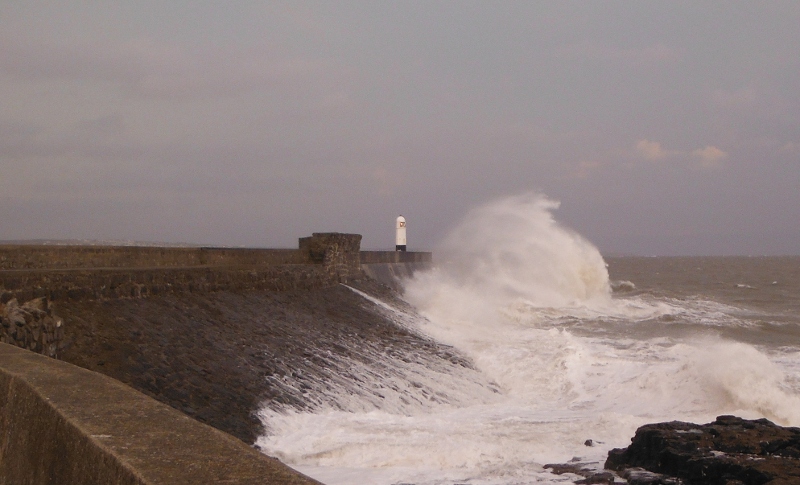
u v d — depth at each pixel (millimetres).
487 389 12750
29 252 11102
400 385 11852
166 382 8555
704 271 85625
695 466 7207
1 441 3279
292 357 11406
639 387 12266
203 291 12789
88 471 2148
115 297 10133
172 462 1939
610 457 8297
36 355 3838
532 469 8086
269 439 8539
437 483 7559
